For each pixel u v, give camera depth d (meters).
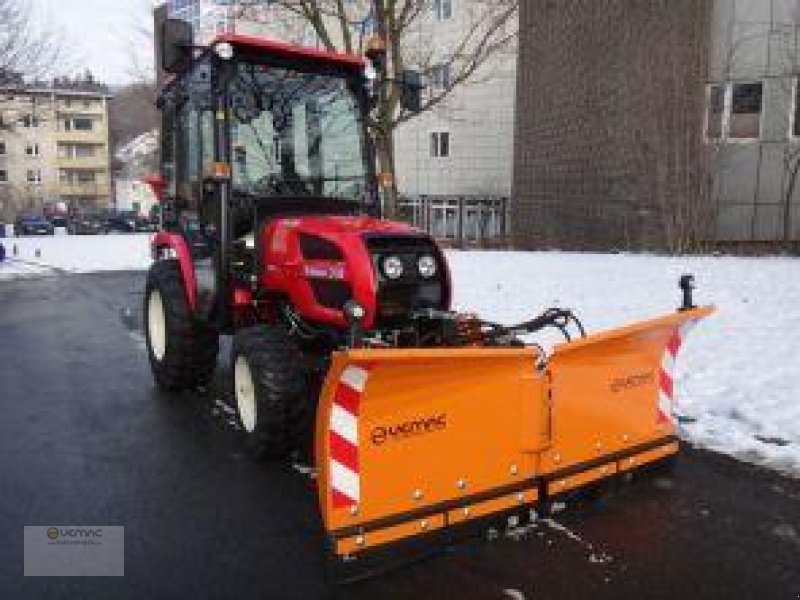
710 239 18.16
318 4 14.44
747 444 5.03
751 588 3.42
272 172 5.67
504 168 27.50
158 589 3.47
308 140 5.80
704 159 17.95
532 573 3.55
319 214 5.63
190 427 5.70
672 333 4.55
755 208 17.73
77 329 10.41
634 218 18.95
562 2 20.17
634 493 4.39
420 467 3.55
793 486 4.45
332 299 4.72
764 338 7.80
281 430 4.64
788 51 16.94
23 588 3.49
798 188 17.16
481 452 3.72
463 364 3.54
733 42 17.55
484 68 26.66
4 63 20.67
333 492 3.31
